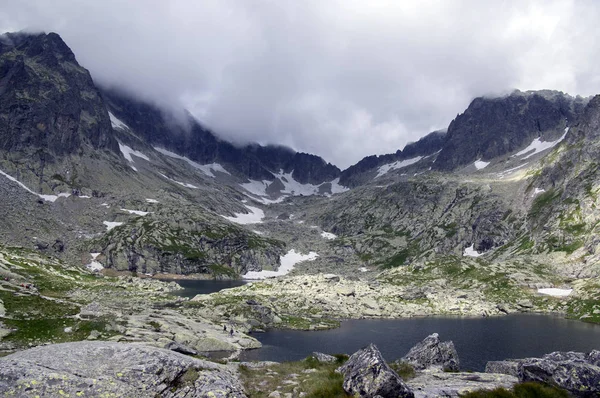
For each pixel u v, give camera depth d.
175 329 68.88
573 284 150.25
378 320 109.38
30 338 47.72
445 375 34.12
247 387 28.08
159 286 162.88
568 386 24.27
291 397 26.02
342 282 158.12
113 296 106.44
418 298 140.12
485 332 91.94
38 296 64.62
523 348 75.31
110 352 23.73
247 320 93.81
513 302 140.00
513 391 24.75
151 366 22.78
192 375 23.58
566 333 90.88
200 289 175.50
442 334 89.19
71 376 20.58
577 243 184.62
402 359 43.41
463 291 156.88
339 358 42.50
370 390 23.25
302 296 129.12
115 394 20.47
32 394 19.05
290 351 70.94
